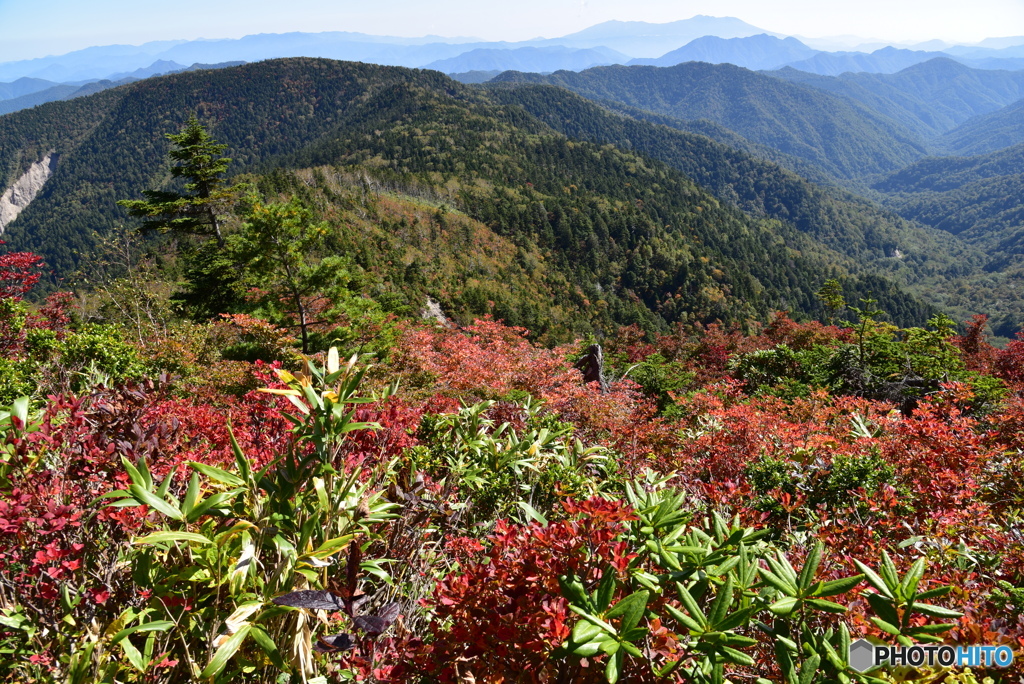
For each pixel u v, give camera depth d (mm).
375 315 13914
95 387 2834
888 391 11320
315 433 1810
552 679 1589
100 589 1666
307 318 13461
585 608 1548
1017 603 2355
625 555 1649
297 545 1637
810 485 4484
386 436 2648
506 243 128750
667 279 129125
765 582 1502
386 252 93688
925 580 2508
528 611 1594
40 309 13930
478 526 2869
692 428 7359
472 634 1601
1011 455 4855
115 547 1868
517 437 3635
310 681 1626
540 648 1560
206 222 22766
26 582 1675
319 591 1581
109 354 9289
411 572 2203
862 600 1882
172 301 18266
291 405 2867
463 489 3127
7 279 12414
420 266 89875
